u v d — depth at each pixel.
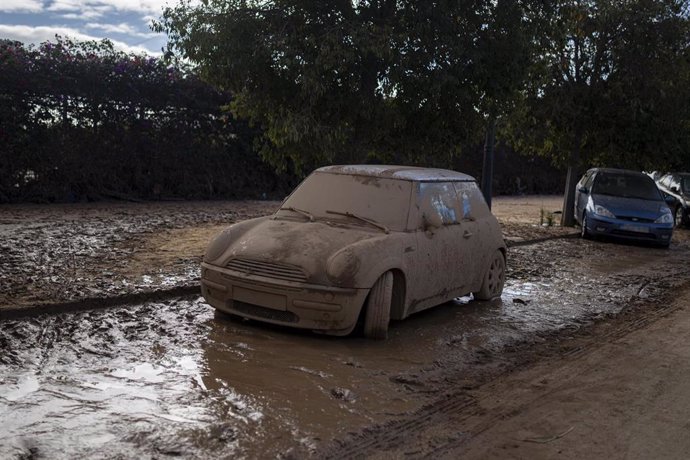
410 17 9.36
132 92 16.50
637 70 16.28
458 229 7.64
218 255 6.50
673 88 16.59
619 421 4.68
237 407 4.50
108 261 8.92
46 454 3.64
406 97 9.69
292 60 8.89
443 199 7.58
